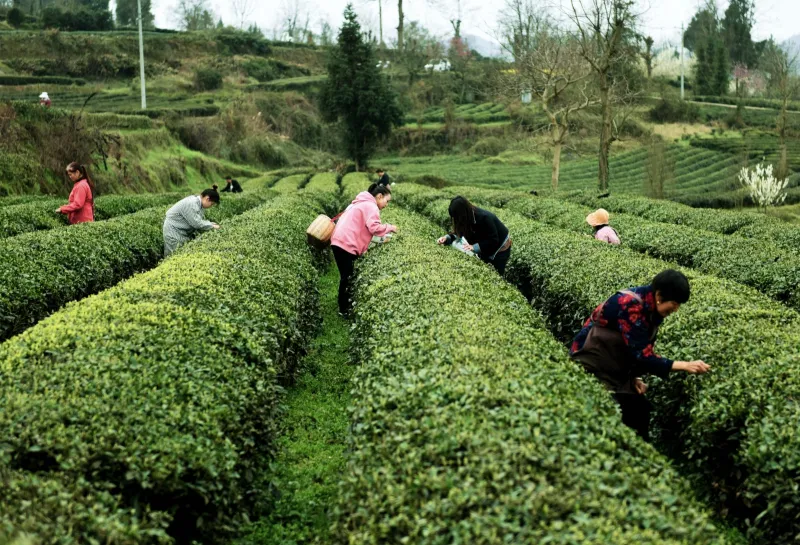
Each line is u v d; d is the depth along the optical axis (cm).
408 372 528
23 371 496
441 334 614
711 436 559
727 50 9725
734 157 5931
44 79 6819
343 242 1115
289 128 7669
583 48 3616
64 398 464
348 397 822
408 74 9350
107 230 1311
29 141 2992
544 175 6103
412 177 5088
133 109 5988
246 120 6781
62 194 2969
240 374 590
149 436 445
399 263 990
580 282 948
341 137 6450
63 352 538
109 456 421
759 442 507
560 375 529
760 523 504
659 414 662
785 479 475
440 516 353
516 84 4362
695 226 1898
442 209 2050
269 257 1056
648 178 3856
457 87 9450
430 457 402
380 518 373
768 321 710
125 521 388
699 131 7212
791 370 563
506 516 342
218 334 639
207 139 6106
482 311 706
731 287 890
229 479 475
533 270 1173
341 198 3459
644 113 7544
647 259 1078
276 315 791
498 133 7850
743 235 1661
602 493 365
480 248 1058
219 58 9006
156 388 503
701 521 362
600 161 3688
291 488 593
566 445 409
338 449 680
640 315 554
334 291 1441
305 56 10206
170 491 429
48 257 1026
